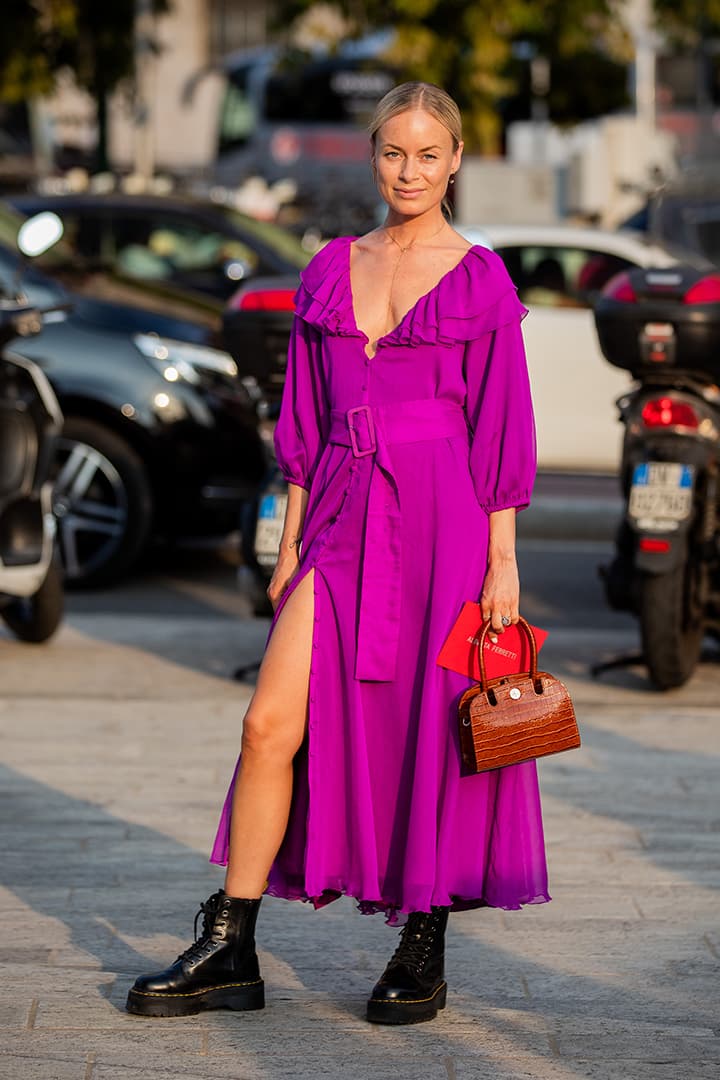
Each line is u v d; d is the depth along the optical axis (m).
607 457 22.80
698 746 12.32
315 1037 7.61
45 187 44.53
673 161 37.50
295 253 24.73
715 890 9.49
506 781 7.66
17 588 14.62
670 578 13.22
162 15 45.12
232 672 14.48
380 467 7.57
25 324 14.32
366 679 7.54
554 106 43.47
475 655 7.55
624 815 10.74
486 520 7.67
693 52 55.50
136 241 24.50
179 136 80.44
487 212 37.50
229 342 13.42
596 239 23.11
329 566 7.64
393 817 7.63
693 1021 7.84
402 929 8.57
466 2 36.91
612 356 13.48
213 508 18.92
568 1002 8.03
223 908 7.84
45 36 41.75
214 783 11.21
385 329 7.68
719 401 13.45
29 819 10.45
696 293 13.20
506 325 7.55
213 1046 7.49
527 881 7.68
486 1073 7.29
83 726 12.56
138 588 19.06
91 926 8.80
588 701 13.63
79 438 18.52
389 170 7.62
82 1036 7.55
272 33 40.56
